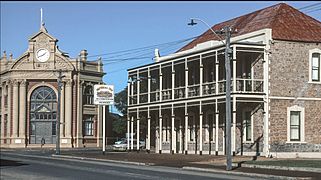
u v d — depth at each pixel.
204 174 26.88
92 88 77.31
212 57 40.66
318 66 39.50
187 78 43.16
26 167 32.44
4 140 76.00
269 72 37.84
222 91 38.78
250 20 44.44
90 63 77.50
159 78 47.75
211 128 43.19
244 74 39.50
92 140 76.75
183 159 38.38
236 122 40.00
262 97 37.72
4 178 23.95
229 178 24.02
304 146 38.50
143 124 68.44
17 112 74.00
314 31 40.09
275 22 39.97
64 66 74.62
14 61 74.19
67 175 25.88
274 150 37.66
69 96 74.38
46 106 74.69
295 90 38.59
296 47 38.81
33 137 74.50
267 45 37.94
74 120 74.69
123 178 23.80
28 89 74.62
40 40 74.88
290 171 27.05
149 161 37.91
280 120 38.03
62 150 65.38
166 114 50.00
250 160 34.53
